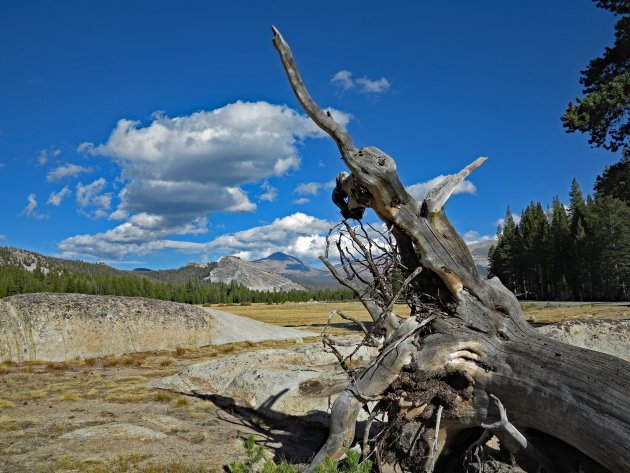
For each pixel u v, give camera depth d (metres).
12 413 12.52
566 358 6.35
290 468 6.39
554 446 6.77
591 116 20.88
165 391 14.81
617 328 15.14
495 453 8.93
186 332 28.84
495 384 6.94
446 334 7.35
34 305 24.75
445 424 7.45
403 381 7.28
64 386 16.20
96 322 25.36
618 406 5.54
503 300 7.46
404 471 7.80
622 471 5.54
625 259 78.12
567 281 89.56
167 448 9.73
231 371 14.68
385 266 7.79
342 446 7.67
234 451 9.66
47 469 8.41
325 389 12.55
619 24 22.16
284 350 15.87
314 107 7.33
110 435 10.45
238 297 171.25
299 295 181.62
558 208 102.88
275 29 7.03
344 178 8.12
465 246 7.52
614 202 79.81
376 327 7.80
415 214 7.45
